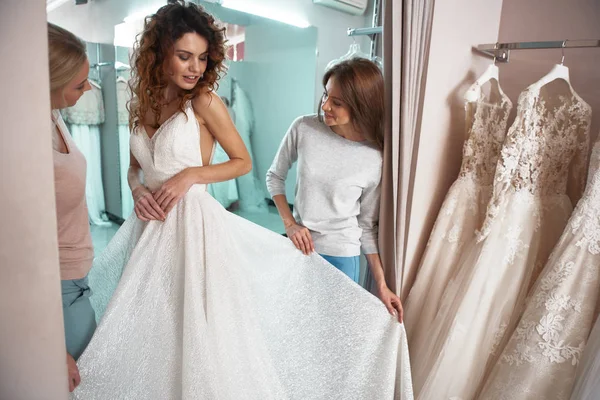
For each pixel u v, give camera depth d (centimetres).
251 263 109
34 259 58
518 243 148
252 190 205
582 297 130
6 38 51
